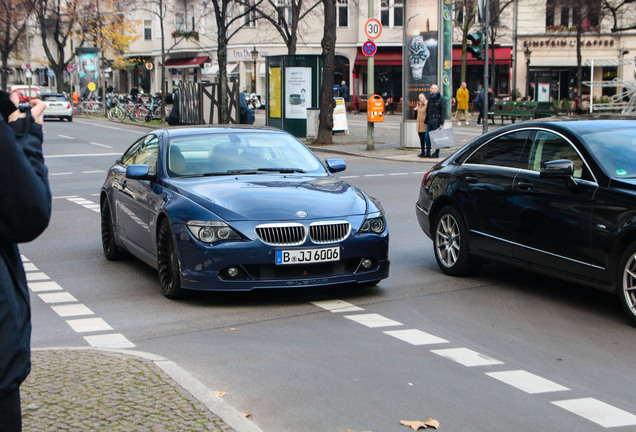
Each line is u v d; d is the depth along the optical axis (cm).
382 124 3981
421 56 2502
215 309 723
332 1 2703
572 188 706
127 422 412
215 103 3688
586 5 3944
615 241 660
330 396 492
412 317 693
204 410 431
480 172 825
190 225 721
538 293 784
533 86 5231
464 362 563
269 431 436
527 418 455
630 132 741
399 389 505
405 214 1291
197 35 6028
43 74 9006
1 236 254
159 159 841
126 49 6372
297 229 716
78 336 638
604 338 626
